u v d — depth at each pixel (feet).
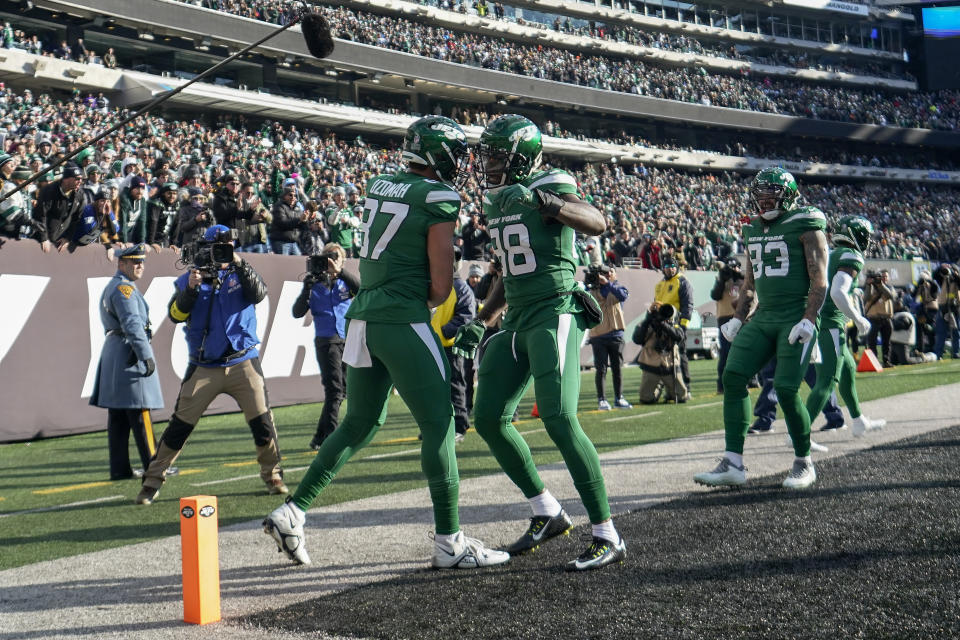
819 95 165.89
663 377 34.45
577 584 10.79
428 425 11.70
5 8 87.20
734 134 158.81
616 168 135.13
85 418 29.14
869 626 8.77
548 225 12.05
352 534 14.26
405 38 118.52
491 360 12.55
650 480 17.79
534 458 21.35
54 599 11.28
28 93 75.77
